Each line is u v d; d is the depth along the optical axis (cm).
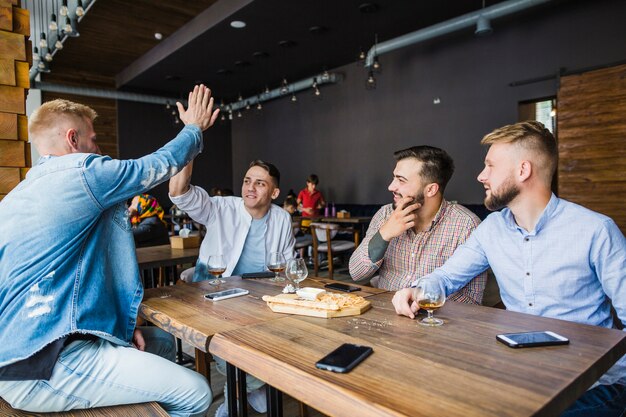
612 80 486
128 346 132
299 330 116
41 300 117
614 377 124
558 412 76
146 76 840
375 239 165
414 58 708
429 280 123
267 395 125
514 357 94
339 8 549
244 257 230
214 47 681
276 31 620
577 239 131
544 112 619
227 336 111
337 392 79
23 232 119
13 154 202
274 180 225
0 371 111
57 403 118
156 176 137
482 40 620
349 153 827
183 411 133
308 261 705
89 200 123
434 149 173
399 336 109
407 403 73
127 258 143
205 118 160
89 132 145
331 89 853
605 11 502
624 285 124
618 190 483
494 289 472
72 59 816
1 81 197
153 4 586
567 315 134
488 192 143
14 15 203
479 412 70
